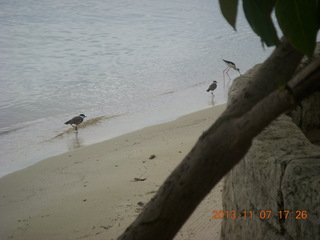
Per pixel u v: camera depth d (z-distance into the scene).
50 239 9.73
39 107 22.17
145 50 33.47
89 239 9.35
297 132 4.22
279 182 3.37
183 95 22.66
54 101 22.92
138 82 25.53
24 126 19.62
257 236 3.79
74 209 11.06
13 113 21.41
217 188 9.99
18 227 10.54
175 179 1.57
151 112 20.09
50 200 11.94
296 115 6.02
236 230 4.41
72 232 9.89
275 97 1.49
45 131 18.77
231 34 38.62
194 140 15.30
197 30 40.59
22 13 49.56
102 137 17.30
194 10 51.47
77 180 13.12
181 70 27.75
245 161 4.06
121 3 55.41
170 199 1.56
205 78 25.94
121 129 18.05
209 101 21.30
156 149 14.74
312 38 1.67
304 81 1.45
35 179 13.67
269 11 1.72
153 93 23.36
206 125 17.17
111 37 38.41
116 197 11.38
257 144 3.92
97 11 50.78
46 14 49.12
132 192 11.57
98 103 22.30
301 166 3.24
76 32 40.84
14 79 27.20
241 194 4.25
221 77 26.08
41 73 28.34
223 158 1.56
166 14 48.88
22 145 17.17
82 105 22.17
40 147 16.80
